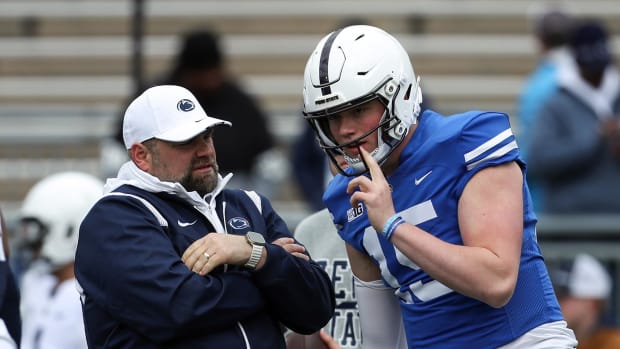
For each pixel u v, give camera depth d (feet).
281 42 133.69
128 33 133.80
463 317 47.37
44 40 134.41
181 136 49.11
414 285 48.11
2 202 107.96
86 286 48.32
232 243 47.93
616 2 134.00
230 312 47.83
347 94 45.55
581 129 92.12
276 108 130.82
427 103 95.55
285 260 48.70
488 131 46.47
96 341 48.75
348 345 55.21
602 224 86.28
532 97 99.66
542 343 46.96
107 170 97.45
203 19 134.21
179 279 47.11
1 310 51.37
